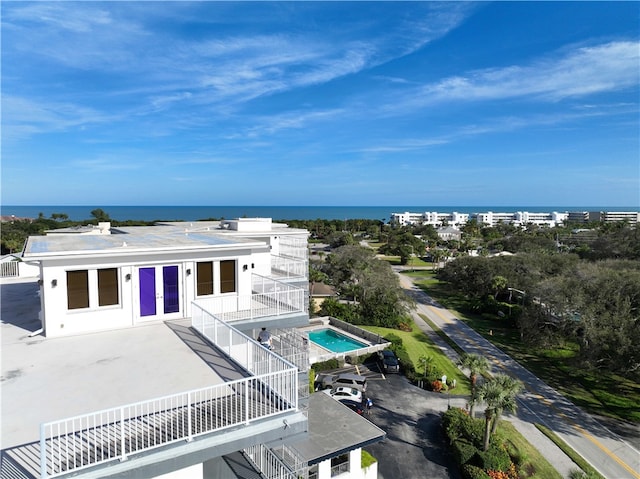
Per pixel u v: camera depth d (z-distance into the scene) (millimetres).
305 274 21734
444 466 19562
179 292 14820
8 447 6711
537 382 30422
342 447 16391
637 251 68438
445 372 31422
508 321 45906
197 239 17734
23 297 17969
